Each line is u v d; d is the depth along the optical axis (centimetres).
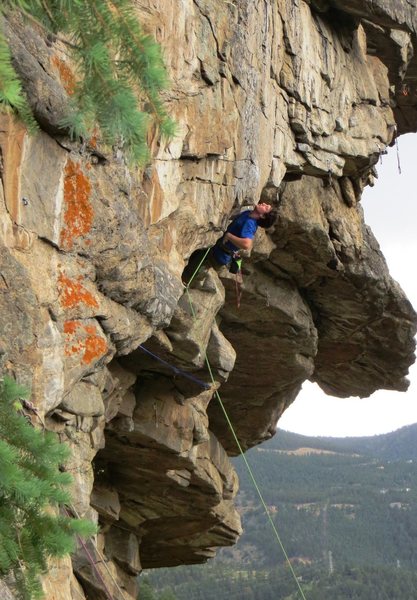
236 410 2302
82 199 1062
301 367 2195
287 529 15238
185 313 1538
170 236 1351
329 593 11338
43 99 968
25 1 659
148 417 1709
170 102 1305
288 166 1777
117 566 2053
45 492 707
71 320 1070
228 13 1451
